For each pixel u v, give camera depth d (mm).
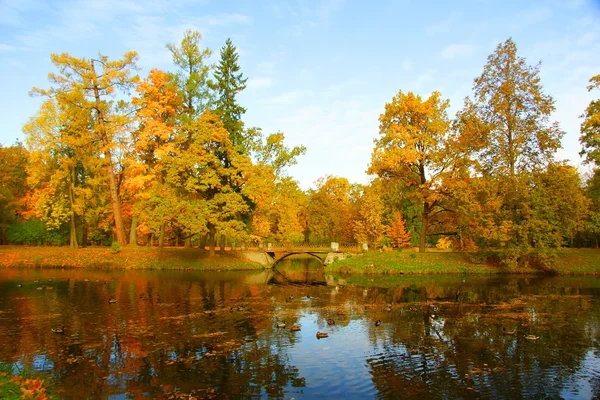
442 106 39125
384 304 23234
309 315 20234
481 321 19016
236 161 39656
